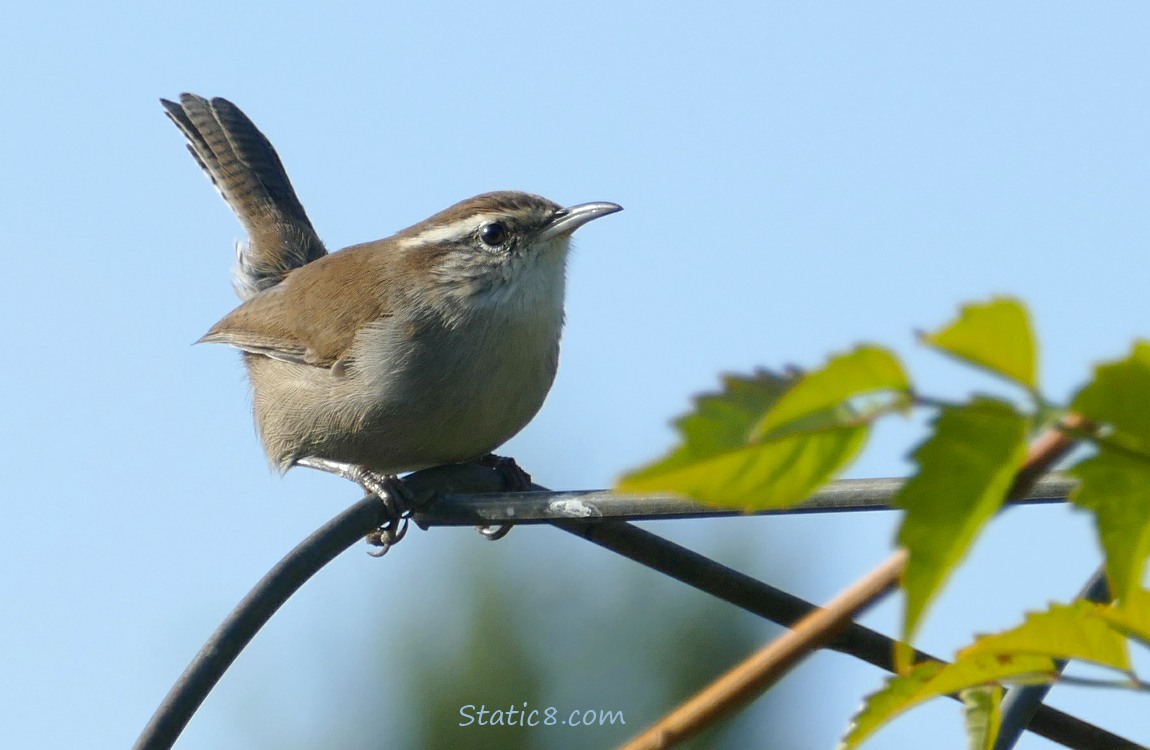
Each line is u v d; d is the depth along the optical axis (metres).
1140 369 1.84
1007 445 1.88
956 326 1.83
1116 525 2.04
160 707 6.71
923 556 1.93
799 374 1.88
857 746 2.93
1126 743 4.94
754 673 2.04
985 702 3.00
